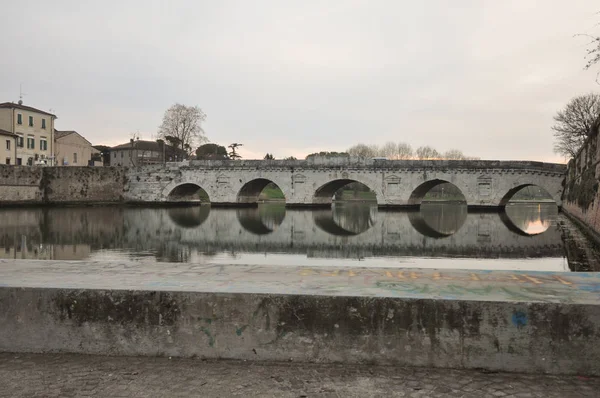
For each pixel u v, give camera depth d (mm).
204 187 66750
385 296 5785
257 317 5953
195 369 5719
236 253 26047
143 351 6160
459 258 24141
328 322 5855
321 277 6945
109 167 66500
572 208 43031
